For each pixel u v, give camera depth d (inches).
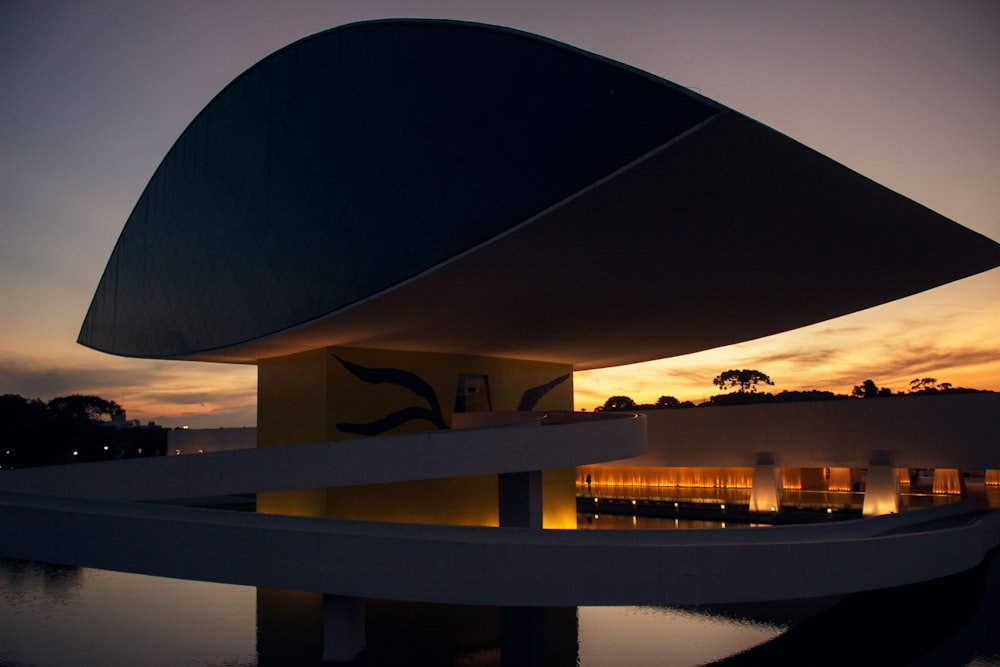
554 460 651.5
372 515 817.5
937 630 563.5
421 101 570.6
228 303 813.2
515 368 1047.6
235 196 810.2
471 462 590.2
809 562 440.1
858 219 483.2
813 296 698.8
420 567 398.0
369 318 670.5
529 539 429.7
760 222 481.4
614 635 556.1
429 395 902.4
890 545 473.1
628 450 743.1
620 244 511.8
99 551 412.5
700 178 412.5
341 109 660.7
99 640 542.6
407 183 579.8
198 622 588.4
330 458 519.5
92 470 471.2
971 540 540.4
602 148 417.7
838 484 1437.0
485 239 502.9
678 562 410.0
